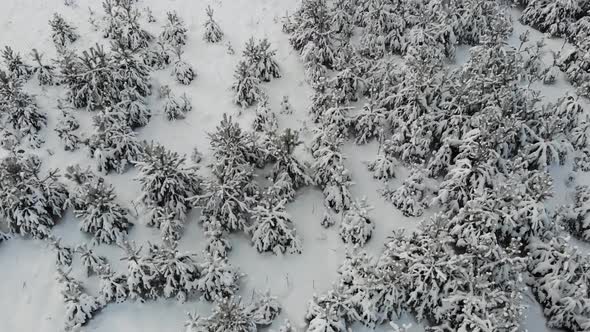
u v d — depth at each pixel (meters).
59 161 10.82
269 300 8.64
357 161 11.29
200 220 9.84
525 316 8.23
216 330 8.03
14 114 11.02
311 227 10.16
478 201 9.27
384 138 11.52
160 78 12.80
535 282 9.11
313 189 10.73
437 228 9.16
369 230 9.74
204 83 12.80
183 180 9.91
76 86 11.56
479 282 8.28
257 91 12.21
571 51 12.91
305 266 9.60
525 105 11.14
